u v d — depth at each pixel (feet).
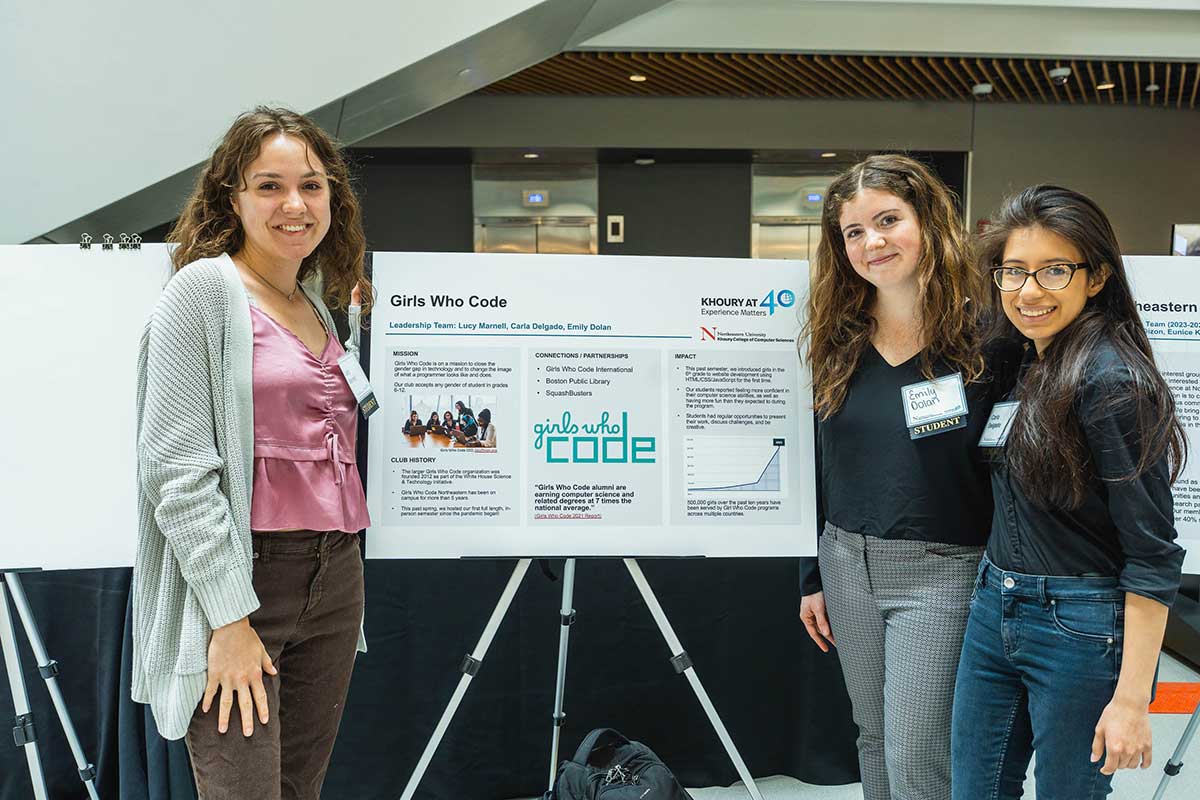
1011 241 4.75
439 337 6.46
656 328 6.59
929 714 5.29
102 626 6.95
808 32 16.17
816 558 6.54
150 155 10.77
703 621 7.96
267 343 4.71
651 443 6.54
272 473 4.63
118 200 10.88
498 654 7.72
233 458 4.41
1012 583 4.71
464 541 6.37
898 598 5.43
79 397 6.08
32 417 6.04
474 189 21.63
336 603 5.03
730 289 6.66
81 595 7.14
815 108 19.93
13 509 6.01
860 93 19.60
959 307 5.26
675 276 6.64
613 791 6.22
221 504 4.29
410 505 6.35
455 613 7.61
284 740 5.09
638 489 6.51
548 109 19.63
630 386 6.55
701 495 6.54
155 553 4.40
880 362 5.61
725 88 19.22
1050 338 4.76
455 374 6.44
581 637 7.82
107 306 6.12
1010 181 20.54
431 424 6.40
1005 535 4.82
